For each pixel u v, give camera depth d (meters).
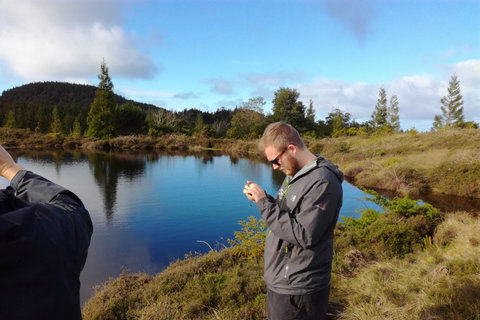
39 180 0.90
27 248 0.60
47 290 0.63
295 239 1.36
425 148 14.41
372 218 5.17
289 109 45.28
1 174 0.93
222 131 58.88
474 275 2.77
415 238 4.41
